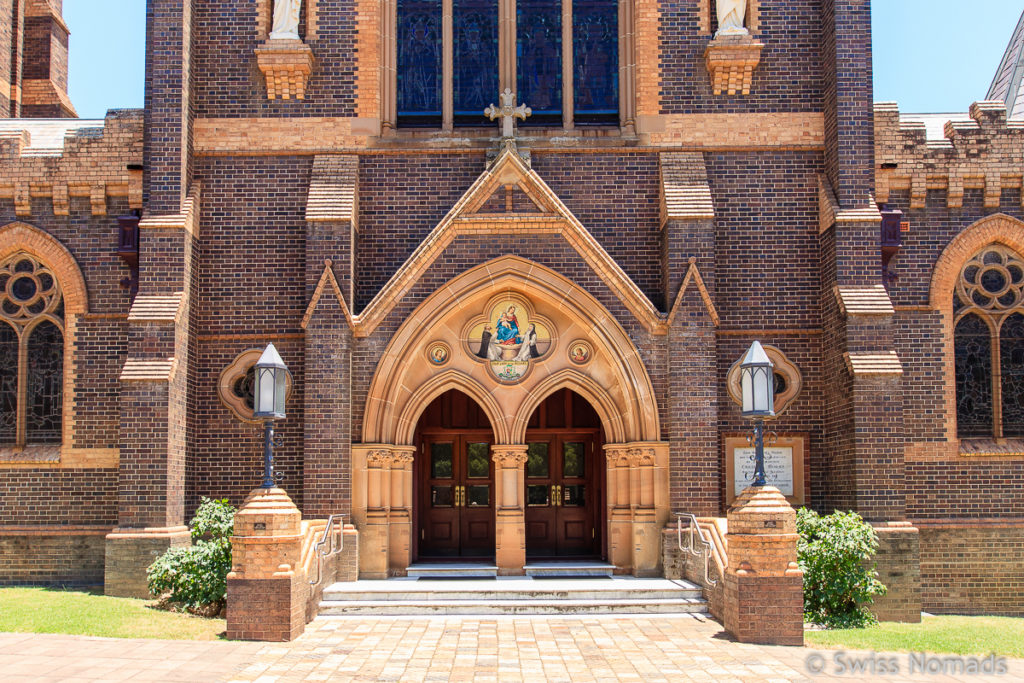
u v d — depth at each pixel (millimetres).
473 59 17953
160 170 16250
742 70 17156
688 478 15734
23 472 16641
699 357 15969
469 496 18312
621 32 17688
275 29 17141
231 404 16531
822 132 17172
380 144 17047
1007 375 17094
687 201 16500
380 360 16062
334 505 15625
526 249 16328
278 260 16844
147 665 10250
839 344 16047
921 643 12141
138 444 15289
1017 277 17188
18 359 17062
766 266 16969
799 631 11688
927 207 17156
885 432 15453
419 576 15930
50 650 10906
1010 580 16391
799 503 16375
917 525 16500
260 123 17062
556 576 15820
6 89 23156
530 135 17406
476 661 10648
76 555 16438
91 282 16969
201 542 14219
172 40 16484
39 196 17156
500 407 16328
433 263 16312
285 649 11219
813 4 17422
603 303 16219
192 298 16406
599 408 16500
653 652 11133
